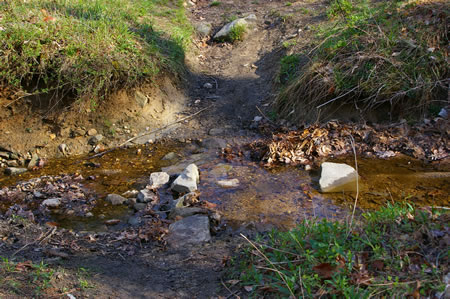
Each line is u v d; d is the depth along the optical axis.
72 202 5.42
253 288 3.30
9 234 4.41
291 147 6.44
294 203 5.12
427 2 7.91
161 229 4.49
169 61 8.15
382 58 7.02
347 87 6.98
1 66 6.81
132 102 7.50
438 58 6.88
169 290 3.47
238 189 5.54
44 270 3.64
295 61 8.04
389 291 3.00
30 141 6.91
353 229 3.70
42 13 7.79
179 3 10.98
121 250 4.18
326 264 3.20
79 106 7.14
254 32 9.91
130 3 9.74
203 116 7.70
